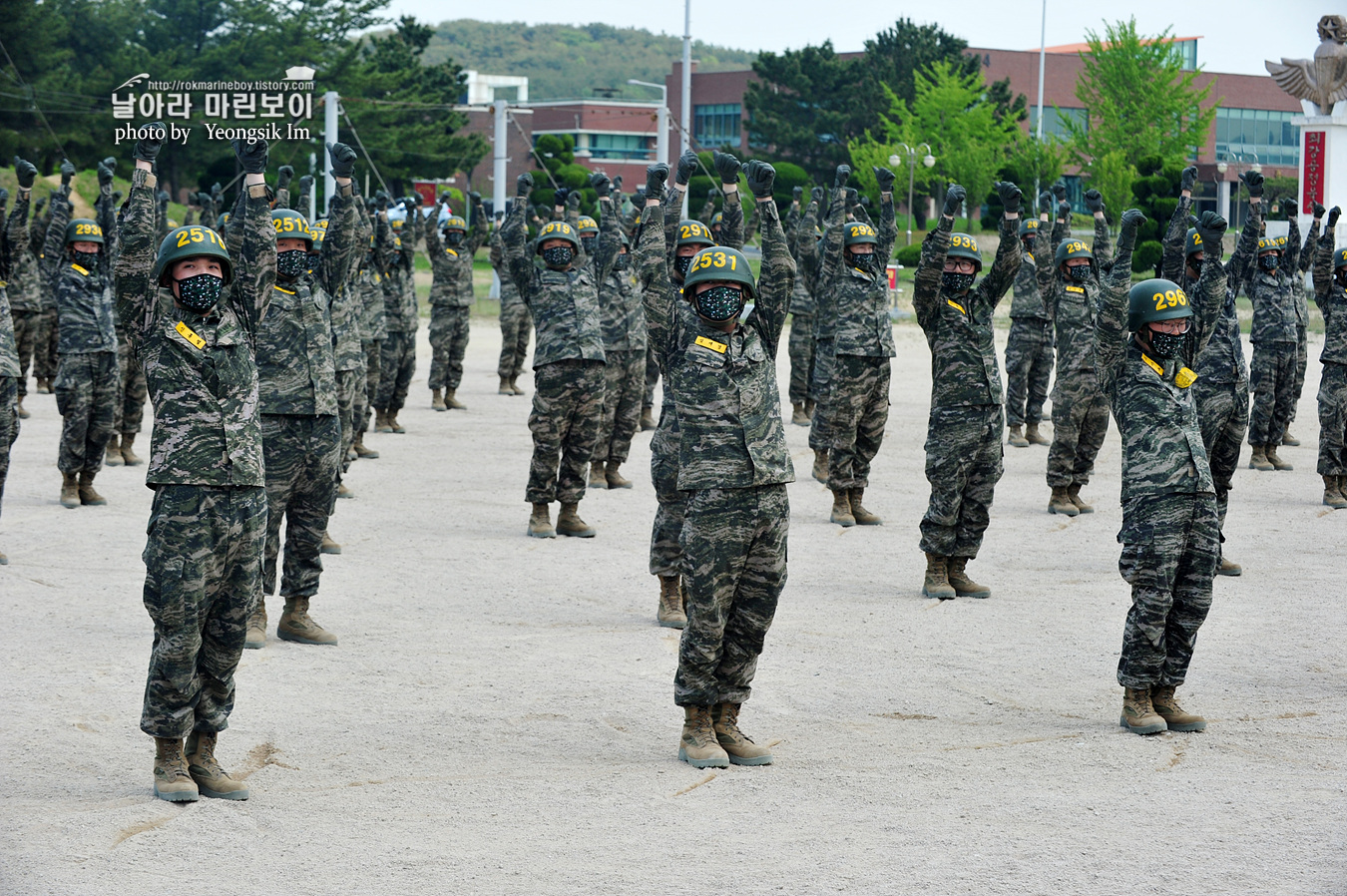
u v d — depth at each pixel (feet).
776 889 16.70
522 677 26.55
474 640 29.27
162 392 20.16
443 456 55.01
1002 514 43.93
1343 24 126.21
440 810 19.52
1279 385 51.37
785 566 22.02
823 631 30.22
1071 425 42.98
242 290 21.09
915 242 209.97
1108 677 26.86
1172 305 24.07
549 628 30.37
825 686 26.21
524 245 39.32
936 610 32.12
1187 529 23.57
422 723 23.72
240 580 20.53
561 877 17.07
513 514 43.70
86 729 23.08
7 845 17.88
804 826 18.89
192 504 19.92
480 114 274.16
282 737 22.89
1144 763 21.80
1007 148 229.25
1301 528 41.52
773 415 21.93
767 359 22.26
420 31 262.26
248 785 20.61
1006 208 32.24
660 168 23.80
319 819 19.15
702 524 21.49
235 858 17.69
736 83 291.38
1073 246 42.50
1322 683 26.48
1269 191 170.50
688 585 21.62
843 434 41.22
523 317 75.51
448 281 68.74
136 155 20.31
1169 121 210.79
